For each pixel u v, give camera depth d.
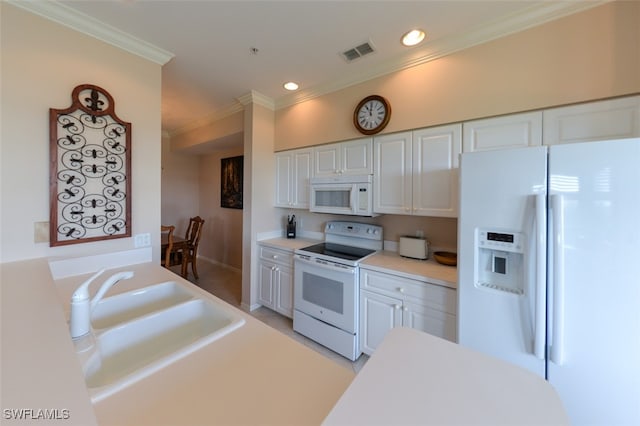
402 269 1.88
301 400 0.61
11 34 1.35
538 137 1.54
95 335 0.88
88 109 1.59
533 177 1.17
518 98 1.58
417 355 0.66
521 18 1.54
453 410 0.48
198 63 2.12
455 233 2.12
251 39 1.80
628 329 1.00
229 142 3.68
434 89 1.89
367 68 2.18
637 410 0.99
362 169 2.30
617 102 1.34
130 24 1.63
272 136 3.02
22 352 0.60
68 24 1.52
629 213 0.99
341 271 2.10
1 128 1.33
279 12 1.54
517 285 1.27
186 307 1.15
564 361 1.11
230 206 4.38
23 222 1.41
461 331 1.40
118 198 1.73
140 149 1.85
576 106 1.44
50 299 0.92
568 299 1.09
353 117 2.33
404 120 2.04
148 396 0.61
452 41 1.77
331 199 2.49
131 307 1.30
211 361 0.76
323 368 0.74
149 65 1.89
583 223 1.06
